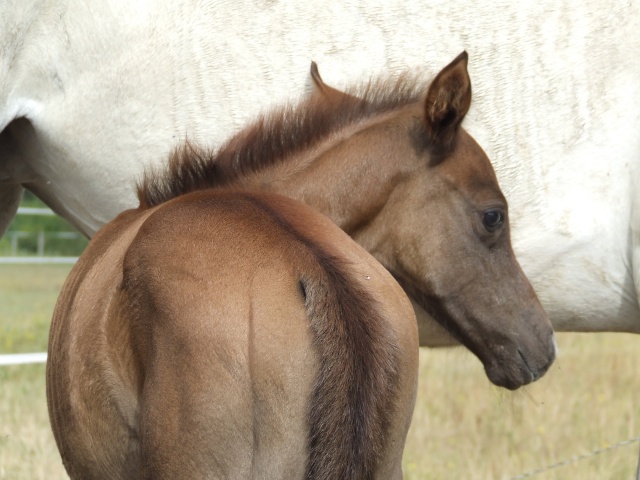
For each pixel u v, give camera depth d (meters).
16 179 6.53
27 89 6.01
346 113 5.32
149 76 5.98
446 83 5.04
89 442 4.19
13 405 10.04
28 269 27.88
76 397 4.20
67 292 4.73
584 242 5.75
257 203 4.13
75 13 5.92
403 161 5.20
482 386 11.16
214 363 3.51
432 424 9.72
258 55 5.97
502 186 5.85
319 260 3.69
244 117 5.99
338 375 3.46
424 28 5.90
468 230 5.28
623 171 5.68
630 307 5.87
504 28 5.83
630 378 11.90
